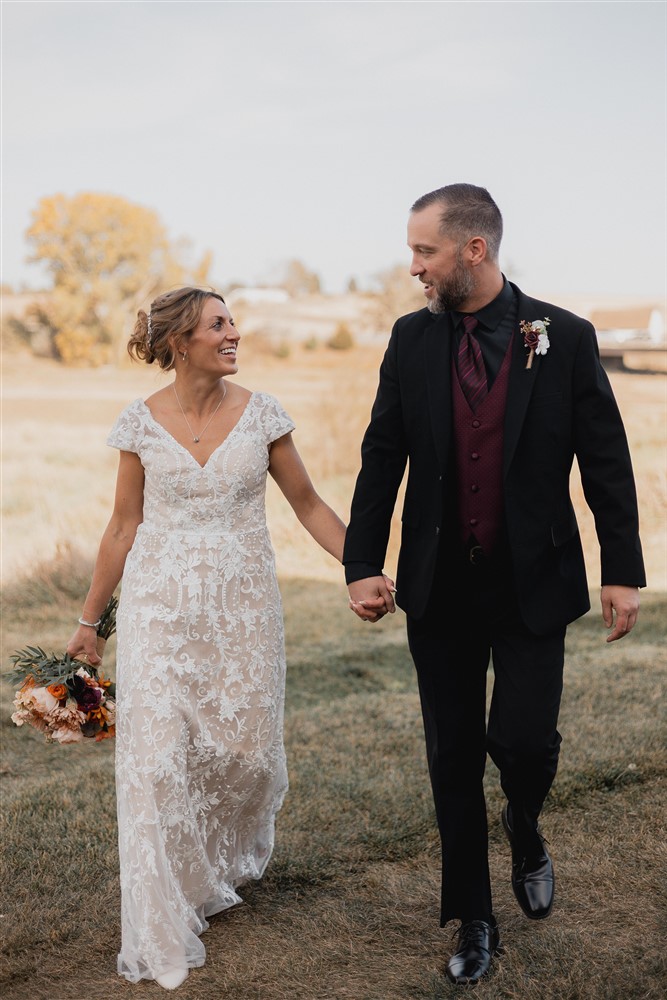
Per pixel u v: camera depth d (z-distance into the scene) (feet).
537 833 9.20
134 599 9.37
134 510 9.92
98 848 10.99
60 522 27.96
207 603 9.37
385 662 20.18
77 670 10.01
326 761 13.46
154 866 8.75
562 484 8.62
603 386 8.49
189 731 9.34
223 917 9.80
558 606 8.54
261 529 9.82
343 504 30.48
